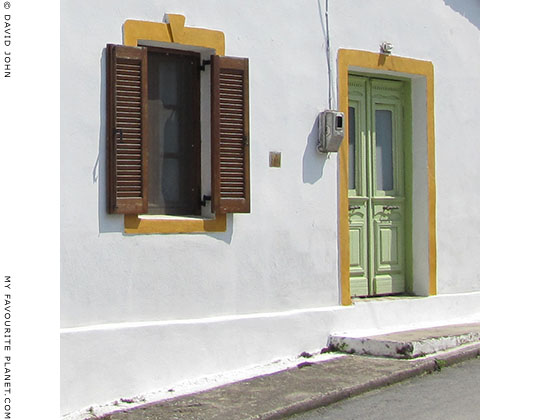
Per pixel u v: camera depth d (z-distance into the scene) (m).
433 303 8.97
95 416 6.12
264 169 7.65
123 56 6.68
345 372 7.11
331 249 8.16
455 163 9.38
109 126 6.62
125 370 6.54
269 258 7.66
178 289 7.01
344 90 8.33
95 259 6.55
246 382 6.88
